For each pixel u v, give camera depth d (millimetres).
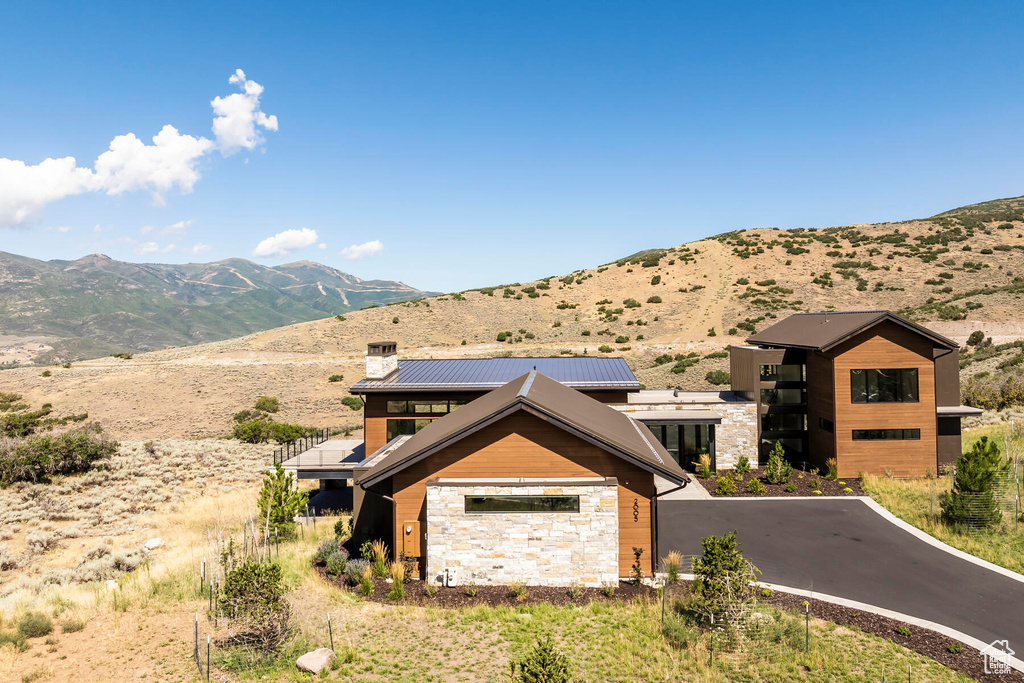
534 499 15023
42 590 15141
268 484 20484
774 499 24047
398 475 16188
